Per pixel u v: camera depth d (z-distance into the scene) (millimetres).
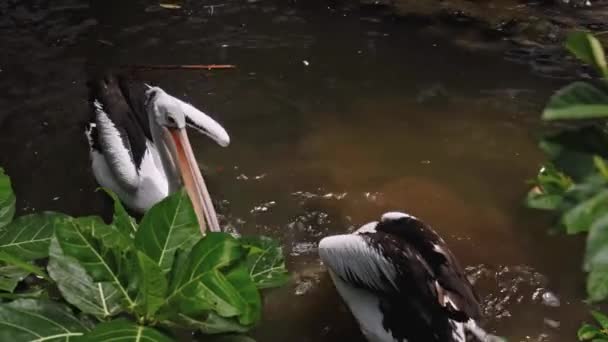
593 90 1417
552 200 1793
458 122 7027
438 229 5902
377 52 7926
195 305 2330
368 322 4875
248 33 8141
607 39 7723
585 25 8188
